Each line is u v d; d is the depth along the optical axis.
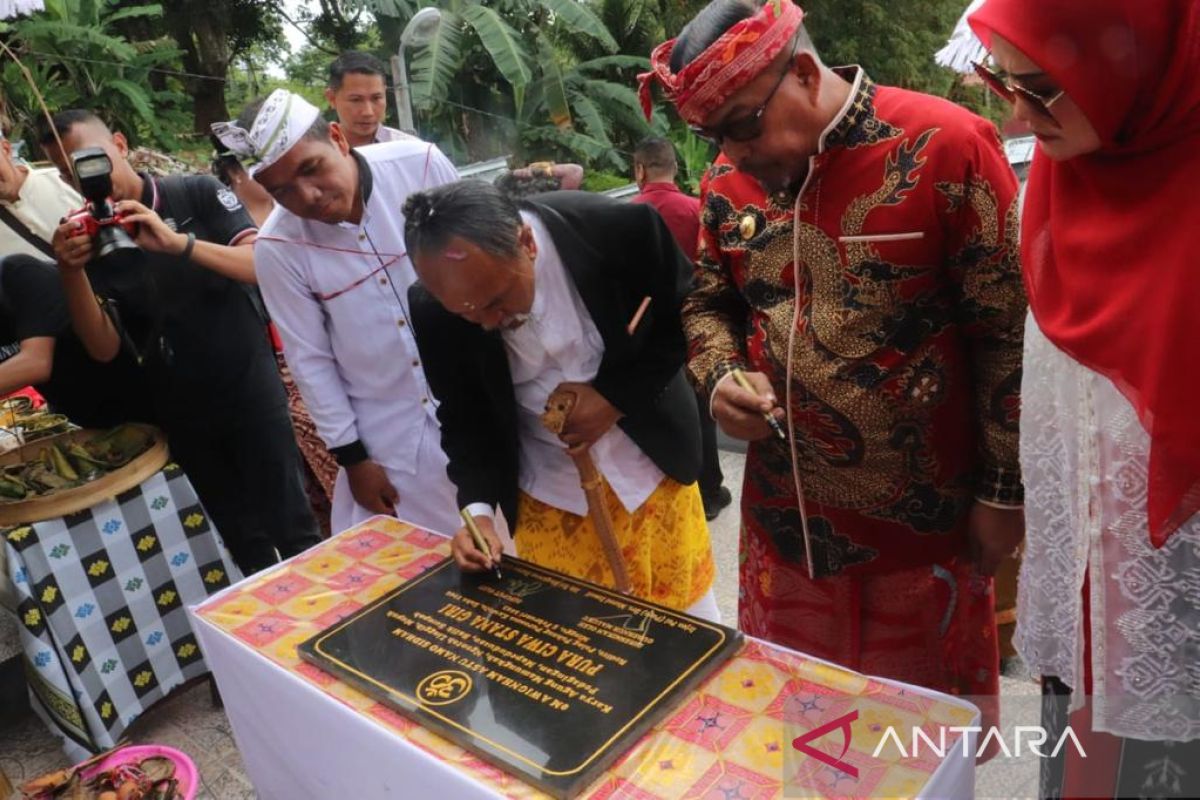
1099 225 0.90
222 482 2.45
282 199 1.84
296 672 1.29
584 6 11.37
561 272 1.53
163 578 2.27
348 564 1.57
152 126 7.80
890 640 1.49
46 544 2.05
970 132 1.18
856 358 1.30
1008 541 1.34
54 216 2.32
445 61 9.40
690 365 1.52
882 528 1.40
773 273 1.36
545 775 1.02
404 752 1.12
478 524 1.53
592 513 1.61
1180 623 0.88
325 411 2.10
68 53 7.34
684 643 1.22
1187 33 0.78
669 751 1.06
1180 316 0.81
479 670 1.22
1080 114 0.85
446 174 2.12
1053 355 0.98
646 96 1.33
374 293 2.02
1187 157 0.82
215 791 2.11
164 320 2.25
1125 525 0.90
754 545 1.58
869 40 13.80
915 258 1.23
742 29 1.14
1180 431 0.82
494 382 1.60
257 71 12.39
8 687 2.48
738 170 1.29
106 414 2.42
